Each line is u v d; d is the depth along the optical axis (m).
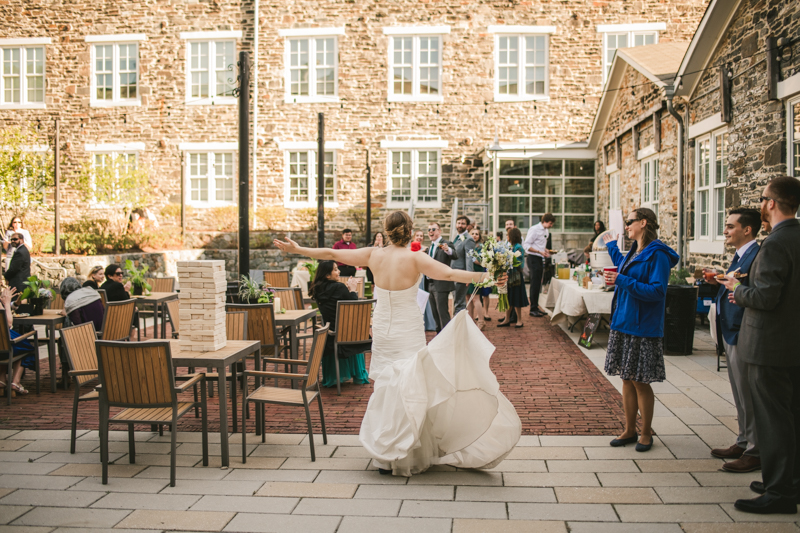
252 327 6.04
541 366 6.97
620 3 17.23
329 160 18.03
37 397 6.05
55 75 18.53
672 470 3.89
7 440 4.71
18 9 18.48
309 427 4.20
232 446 4.54
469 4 17.50
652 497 3.49
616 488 3.63
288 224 17.88
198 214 18.12
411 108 17.75
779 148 7.48
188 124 18.33
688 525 3.14
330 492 3.63
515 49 17.62
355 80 17.83
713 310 4.63
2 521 3.26
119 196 16.72
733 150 8.62
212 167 18.36
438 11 17.59
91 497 3.58
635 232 4.28
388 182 17.92
